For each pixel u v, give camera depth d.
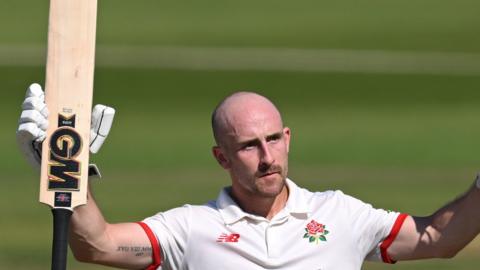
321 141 104.12
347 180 83.56
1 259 56.66
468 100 130.88
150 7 190.12
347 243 23.98
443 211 24.11
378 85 139.88
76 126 22.16
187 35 172.25
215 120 23.62
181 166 92.69
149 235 23.67
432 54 161.88
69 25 22.25
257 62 154.12
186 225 23.97
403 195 76.69
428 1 193.62
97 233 22.91
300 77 145.12
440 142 105.06
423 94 134.50
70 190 22.11
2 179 83.88
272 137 23.19
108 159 95.25
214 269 23.67
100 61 150.50
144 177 85.88
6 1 188.75
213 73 146.12
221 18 183.50
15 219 67.94
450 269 50.97
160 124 113.19
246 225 23.89
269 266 23.59
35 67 146.50
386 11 188.00
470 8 190.62
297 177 85.38
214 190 79.75
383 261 24.53
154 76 142.50
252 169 23.11
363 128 111.56
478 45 168.00
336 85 140.38
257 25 179.25
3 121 113.62
